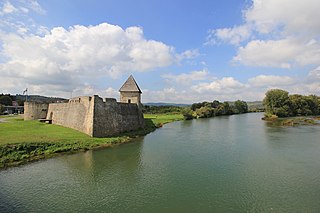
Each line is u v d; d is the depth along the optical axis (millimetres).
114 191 14656
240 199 13594
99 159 21828
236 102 116375
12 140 23000
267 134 37969
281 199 13586
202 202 13219
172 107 120438
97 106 31141
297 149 26250
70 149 24453
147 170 18812
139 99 44938
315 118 67625
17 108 88000
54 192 14383
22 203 12867
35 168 18719
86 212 12016
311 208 12484
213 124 56594
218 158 22469
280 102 74250
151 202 13219
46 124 38812
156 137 35281
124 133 36125
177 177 17203
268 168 19312
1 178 16516
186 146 28156
